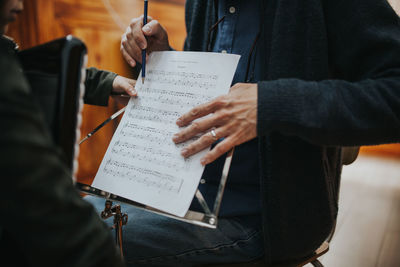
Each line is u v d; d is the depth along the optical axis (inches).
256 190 32.1
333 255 63.6
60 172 15.5
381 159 162.9
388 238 71.7
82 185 27.4
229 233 30.2
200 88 27.7
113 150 28.7
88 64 87.4
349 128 24.1
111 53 89.0
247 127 24.8
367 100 24.2
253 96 25.1
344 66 29.0
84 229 16.1
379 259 62.7
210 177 32.4
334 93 24.7
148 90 30.0
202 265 30.0
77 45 19.3
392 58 25.6
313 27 28.0
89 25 86.4
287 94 24.2
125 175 27.2
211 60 28.3
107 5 87.2
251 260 30.3
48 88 18.6
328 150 30.7
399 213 87.9
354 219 82.1
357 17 27.2
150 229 30.1
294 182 28.7
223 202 31.3
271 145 27.6
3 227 17.3
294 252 29.8
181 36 99.8
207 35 37.6
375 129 24.2
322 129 23.9
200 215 24.0
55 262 15.4
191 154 25.5
